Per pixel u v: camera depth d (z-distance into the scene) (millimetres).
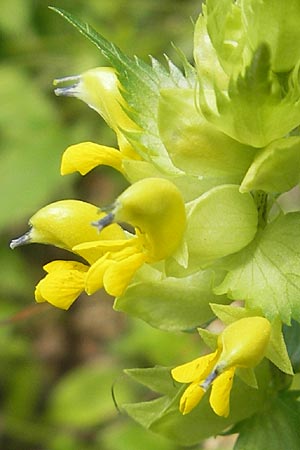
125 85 210
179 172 207
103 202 447
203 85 208
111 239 211
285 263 205
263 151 201
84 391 385
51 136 405
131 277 200
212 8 200
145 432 341
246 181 201
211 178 210
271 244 207
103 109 220
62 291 206
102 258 201
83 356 487
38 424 389
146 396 378
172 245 201
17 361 419
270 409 220
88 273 200
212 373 194
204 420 219
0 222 388
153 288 213
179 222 200
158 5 431
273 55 196
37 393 419
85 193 455
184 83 212
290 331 222
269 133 199
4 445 398
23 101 416
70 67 426
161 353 357
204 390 193
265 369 219
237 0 208
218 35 201
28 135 406
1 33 439
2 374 418
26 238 213
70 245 211
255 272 205
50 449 381
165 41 414
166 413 218
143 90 211
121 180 436
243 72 198
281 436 218
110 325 495
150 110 210
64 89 223
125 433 343
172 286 213
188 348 354
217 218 205
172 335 358
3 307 413
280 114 197
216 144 203
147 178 201
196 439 221
